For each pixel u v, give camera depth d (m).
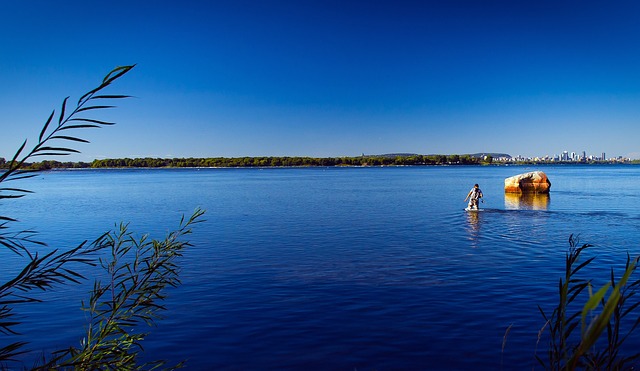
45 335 10.82
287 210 39.47
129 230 28.28
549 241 21.94
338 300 13.17
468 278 15.27
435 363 9.16
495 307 12.29
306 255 19.61
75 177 170.12
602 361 3.84
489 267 16.75
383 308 12.40
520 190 53.34
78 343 10.30
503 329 10.77
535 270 16.17
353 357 9.50
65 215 38.31
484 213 34.72
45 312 12.40
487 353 9.52
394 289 14.16
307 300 13.21
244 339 10.48
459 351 9.66
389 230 26.66
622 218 30.81
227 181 110.25
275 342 10.30
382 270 16.64
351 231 26.48
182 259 18.91
